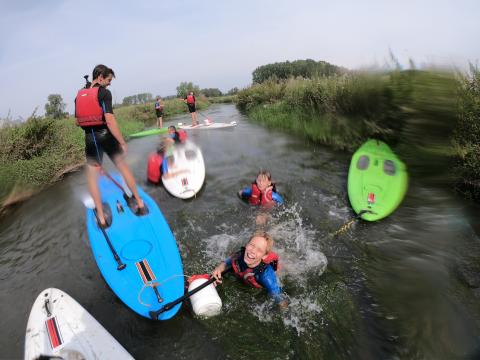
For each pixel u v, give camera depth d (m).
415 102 5.61
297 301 3.08
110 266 3.43
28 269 4.06
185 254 3.94
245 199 5.43
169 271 3.34
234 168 7.30
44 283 3.72
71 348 2.61
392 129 6.62
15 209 6.25
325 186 5.79
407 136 5.91
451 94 5.22
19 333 3.05
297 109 12.48
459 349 2.48
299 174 6.56
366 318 2.83
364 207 4.64
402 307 2.91
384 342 2.60
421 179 5.21
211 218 4.85
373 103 7.33
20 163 7.55
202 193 5.84
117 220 4.07
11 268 4.13
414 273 3.33
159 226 4.02
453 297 2.96
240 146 9.62
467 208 4.38
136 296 3.08
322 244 3.98
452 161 5.04
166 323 2.90
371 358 2.48
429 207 4.52
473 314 2.76
